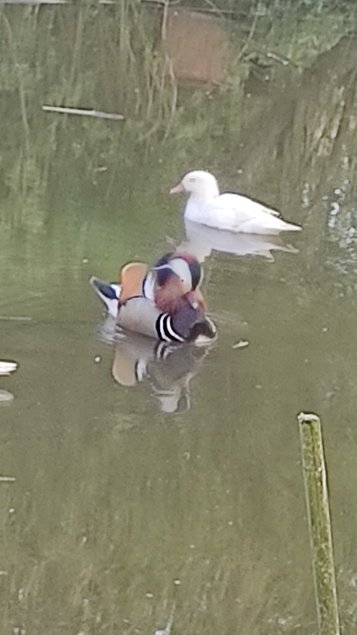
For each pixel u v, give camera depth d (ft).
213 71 48.98
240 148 38.91
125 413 20.63
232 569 16.74
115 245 28.78
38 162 36.37
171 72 48.42
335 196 34.24
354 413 20.94
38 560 16.84
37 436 19.76
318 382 21.95
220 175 36.04
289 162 37.83
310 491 9.52
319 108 44.42
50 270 26.68
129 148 38.32
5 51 50.16
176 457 19.48
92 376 21.74
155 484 18.75
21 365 21.93
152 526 17.67
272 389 21.67
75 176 34.86
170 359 22.58
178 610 15.88
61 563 16.83
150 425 20.31
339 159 38.29
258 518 17.98
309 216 32.14
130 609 15.88
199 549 17.25
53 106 42.88
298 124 42.14
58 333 23.31
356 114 43.80
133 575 16.57
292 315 24.70
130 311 23.48
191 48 52.37
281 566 16.88
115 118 41.73
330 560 9.75
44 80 46.19
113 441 19.75
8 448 19.40
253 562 16.94
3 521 17.71
